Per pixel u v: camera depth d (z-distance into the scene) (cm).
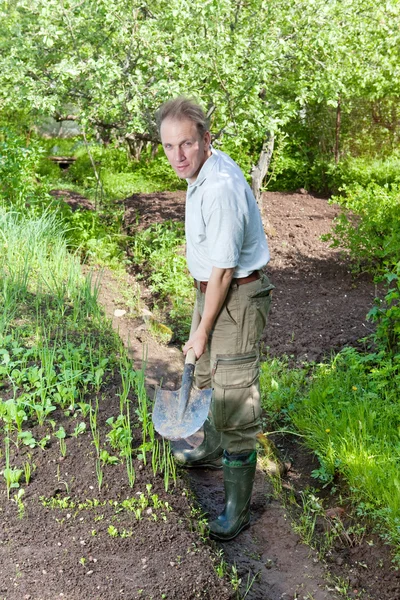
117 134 914
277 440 461
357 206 750
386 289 690
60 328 511
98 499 329
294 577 336
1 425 377
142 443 376
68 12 750
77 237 788
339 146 1280
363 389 481
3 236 670
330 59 827
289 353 562
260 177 946
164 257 743
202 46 714
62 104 920
